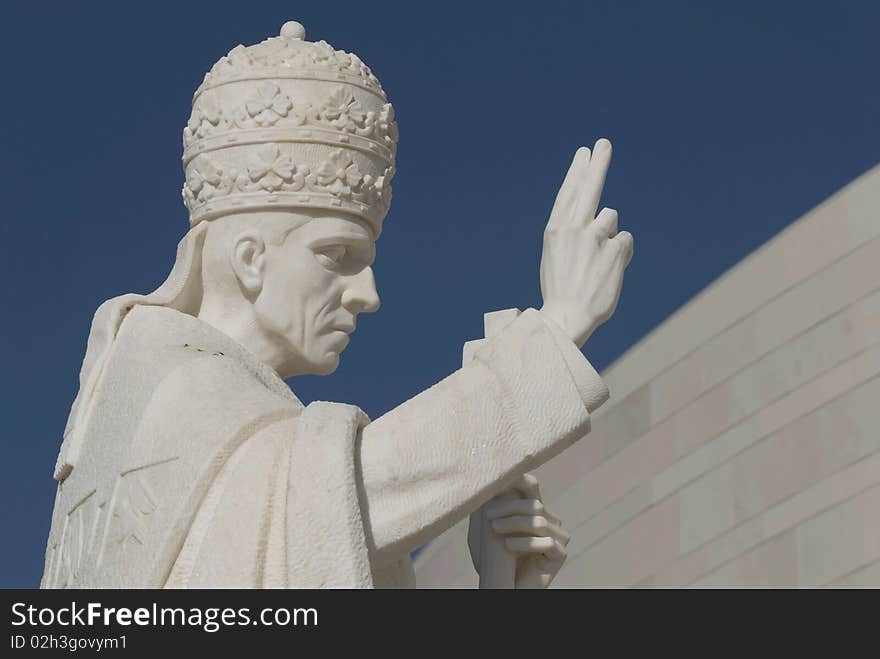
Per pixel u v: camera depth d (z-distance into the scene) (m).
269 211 14.13
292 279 14.11
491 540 13.98
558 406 12.58
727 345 38.62
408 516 12.38
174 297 14.16
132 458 12.65
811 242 37.41
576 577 40.50
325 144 14.16
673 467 39.12
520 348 12.77
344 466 12.20
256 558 12.05
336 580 11.95
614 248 13.32
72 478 13.37
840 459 35.56
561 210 13.41
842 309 36.28
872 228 36.16
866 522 34.78
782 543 36.16
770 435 37.09
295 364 14.27
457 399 12.62
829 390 36.22
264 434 12.51
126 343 13.61
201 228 14.23
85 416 13.48
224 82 14.34
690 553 38.03
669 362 40.06
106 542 12.55
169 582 12.20
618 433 40.78
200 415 12.62
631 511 39.81
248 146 14.15
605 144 13.62
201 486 12.32
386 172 14.48
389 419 12.62
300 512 12.07
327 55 14.47
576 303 13.12
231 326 14.11
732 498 37.50
